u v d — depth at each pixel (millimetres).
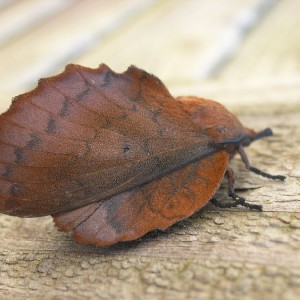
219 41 216
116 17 250
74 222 122
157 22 242
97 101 122
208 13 247
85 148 120
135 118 124
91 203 123
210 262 119
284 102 169
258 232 123
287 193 132
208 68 197
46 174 119
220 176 128
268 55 200
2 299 121
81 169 120
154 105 127
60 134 119
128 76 125
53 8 267
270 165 143
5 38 236
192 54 209
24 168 117
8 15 258
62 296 119
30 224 139
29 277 124
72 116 120
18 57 218
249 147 152
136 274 120
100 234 122
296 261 115
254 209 128
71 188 121
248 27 229
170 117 127
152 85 128
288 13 237
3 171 117
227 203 130
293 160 143
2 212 119
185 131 128
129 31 236
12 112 117
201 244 123
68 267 124
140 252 124
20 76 202
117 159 122
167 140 126
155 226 124
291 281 111
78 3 273
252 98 175
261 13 242
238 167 144
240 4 252
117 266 122
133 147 123
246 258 118
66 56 214
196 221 129
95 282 120
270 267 115
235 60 202
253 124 161
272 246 119
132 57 211
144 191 125
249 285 112
